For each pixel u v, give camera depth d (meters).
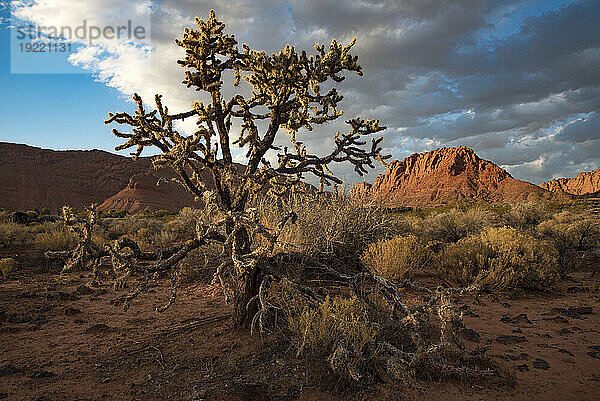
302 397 3.16
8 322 5.38
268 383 3.37
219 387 3.27
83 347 4.37
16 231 16.17
